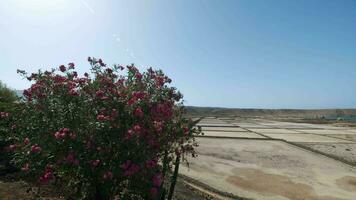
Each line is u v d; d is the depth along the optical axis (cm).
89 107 457
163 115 491
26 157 439
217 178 1282
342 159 1811
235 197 1026
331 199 1088
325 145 2409
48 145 426
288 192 1142
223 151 1977
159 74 566
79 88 477
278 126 4712
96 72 518
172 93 564
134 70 544
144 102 481
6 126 561
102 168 421
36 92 463
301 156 1892
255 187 1184
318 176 1408
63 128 423
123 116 452
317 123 6009
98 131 427
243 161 1675
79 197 472
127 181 451
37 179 456
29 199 526
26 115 463
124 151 423
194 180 1162
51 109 450
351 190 1208
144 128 453
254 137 2836
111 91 470
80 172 435
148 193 439
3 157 682
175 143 568
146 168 430
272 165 1602
